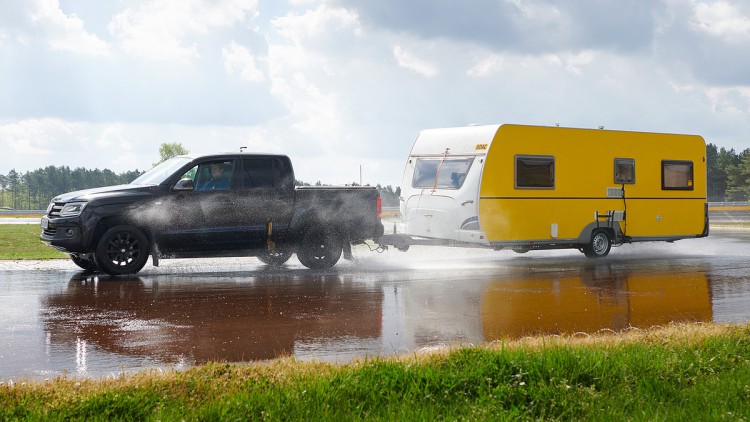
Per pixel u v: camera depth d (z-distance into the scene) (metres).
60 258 18.30
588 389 6.11
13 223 40.75
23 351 8.19
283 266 17.22
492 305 11.46
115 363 7.66
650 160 20.28
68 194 15.09
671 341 7.96
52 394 6.00
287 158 16.09
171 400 5.86
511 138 17.83
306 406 5.60
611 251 22.73
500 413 5.54
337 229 16.50
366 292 12.77
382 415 5.54
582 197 19.03
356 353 8.12
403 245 18.39
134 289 12.92
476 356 6.95
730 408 5.72
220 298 11.98
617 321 10.18
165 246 14.98
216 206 15.30
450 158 18.31
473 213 17.55
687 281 14.65
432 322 10.01
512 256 20.95
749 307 11.45
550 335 9.07
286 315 10.48
